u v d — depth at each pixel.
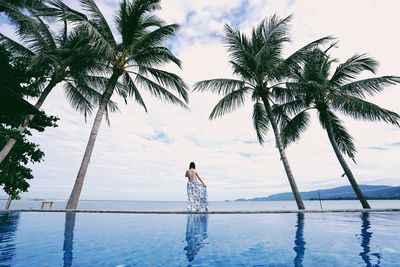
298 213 8.49
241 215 7.79
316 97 12.85
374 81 11.69
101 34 11.05
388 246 3.44
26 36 11.46
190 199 8.91
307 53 11.28
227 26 11.99
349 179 11.68
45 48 11.70
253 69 11.81
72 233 4.49
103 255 2.99
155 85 12.67
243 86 12.41
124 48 12.06
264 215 7.78
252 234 4.48
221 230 4.93
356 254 3.00
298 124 13.91
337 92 11.61
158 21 12.35
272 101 12.84
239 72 12.24
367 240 3.89
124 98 14.38
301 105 13.48
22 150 10.23
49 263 2.59
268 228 5.19
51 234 4.33
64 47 12.30
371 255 2.95
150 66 12.65
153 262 2.70
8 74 9.66
